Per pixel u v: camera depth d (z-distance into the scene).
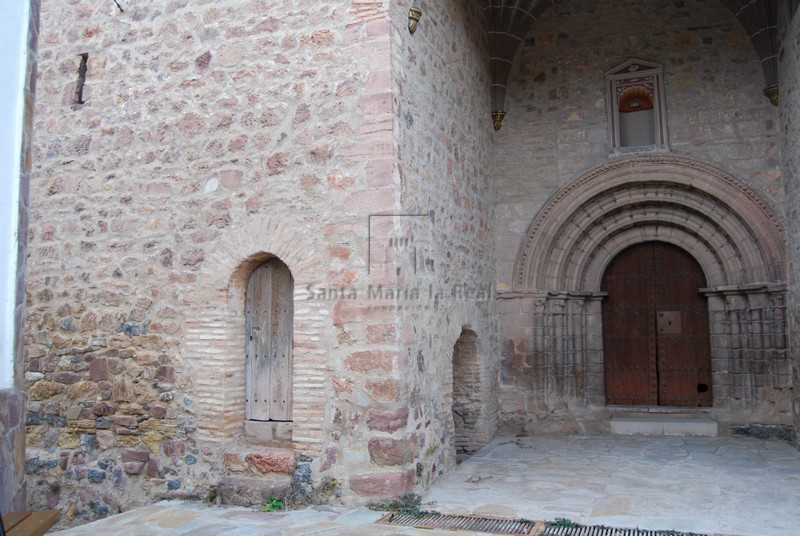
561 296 9.75
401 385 5.78
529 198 9.80
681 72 9.48
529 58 9.98
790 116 8.38
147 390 6.64
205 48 6.70
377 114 5.93
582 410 9.64
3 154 3.71
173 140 6.74
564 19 9.92
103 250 6.94
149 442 6.57
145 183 6.82
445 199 7.40
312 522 5.32
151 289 6.71
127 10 7.09
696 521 5.19
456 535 4.93
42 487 6.92
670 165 9.32
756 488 6.20
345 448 5.81
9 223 3.73
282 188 6.24
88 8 7.27
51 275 7.13
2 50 3.72
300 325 6.04
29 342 7.14
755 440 8.62
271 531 5.14
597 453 7.94
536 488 6.29
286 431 6.41
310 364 5.98
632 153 9.51
